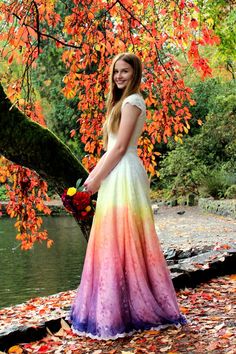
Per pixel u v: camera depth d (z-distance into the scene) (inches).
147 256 126.7
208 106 746.8
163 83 222.5
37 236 237.9
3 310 187.2
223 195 626.5
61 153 164.2
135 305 124.3
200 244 293.4
